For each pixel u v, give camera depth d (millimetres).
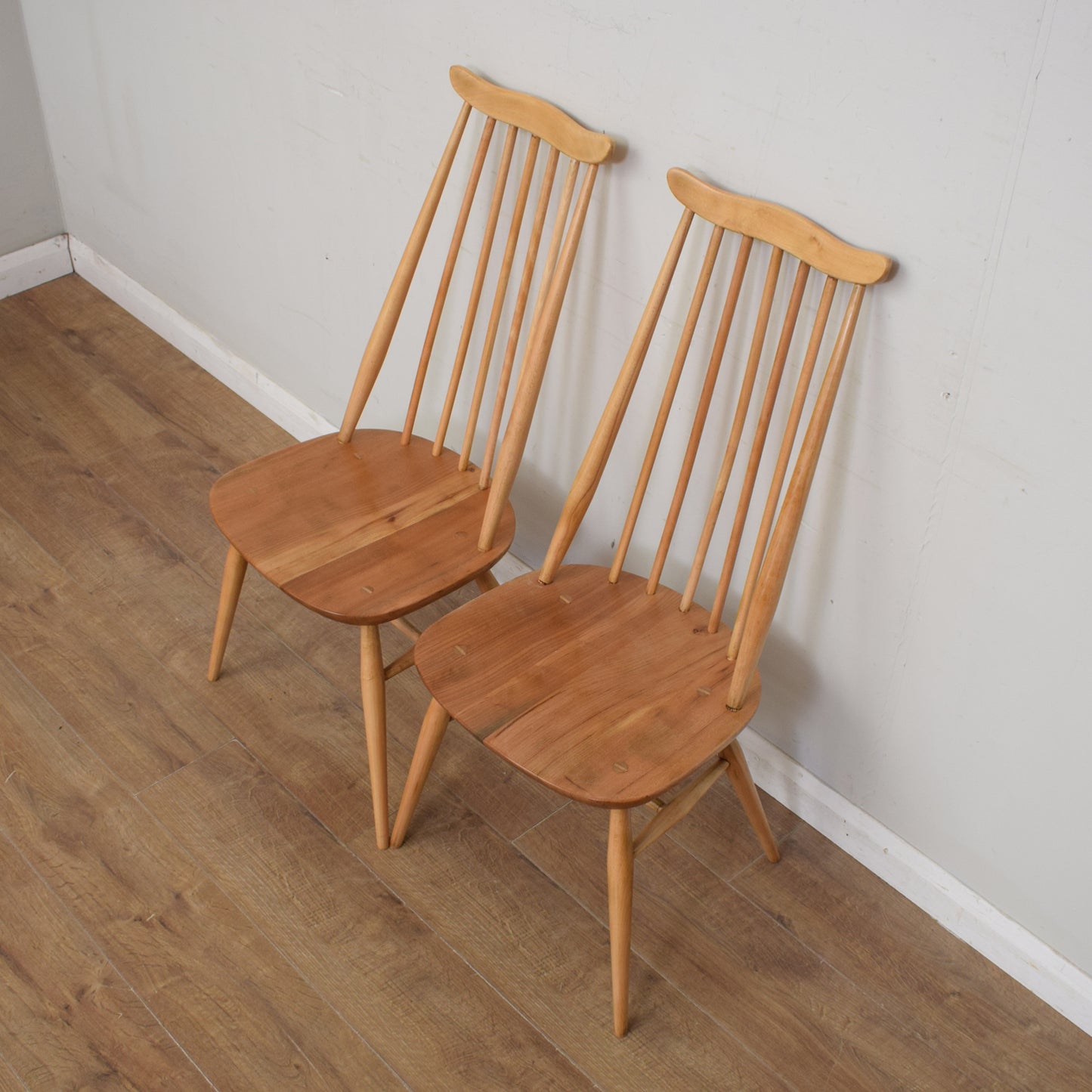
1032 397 1363
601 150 1597
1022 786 1624
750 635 1518
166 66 2385
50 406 2709
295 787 1952
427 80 1876
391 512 1849
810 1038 1668
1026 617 1497
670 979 1727
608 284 1784
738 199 1483
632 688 1589
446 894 1813
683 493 1660
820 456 1625
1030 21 1191
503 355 2055
